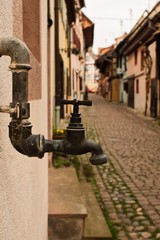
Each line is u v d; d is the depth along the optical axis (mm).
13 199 1447
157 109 18672
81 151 1232
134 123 16391
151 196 5449
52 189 4602
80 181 6273
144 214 4688
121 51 30625
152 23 17125
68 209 3891
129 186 6000
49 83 6102
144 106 22109
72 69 19875
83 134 1227
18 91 1025
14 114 1021
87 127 14680
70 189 4617
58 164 5918
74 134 1206
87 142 1245
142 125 15508
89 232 3902
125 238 3957
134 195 5504
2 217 1209
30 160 2066
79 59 28281
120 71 36031
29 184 2004
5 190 1276
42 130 3150
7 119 1370
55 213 3771
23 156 1763
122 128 14398
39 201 2654
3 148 1263
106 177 6582
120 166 7465
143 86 22531
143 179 6445
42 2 3348
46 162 3639
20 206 1639
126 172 6957
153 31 18203
